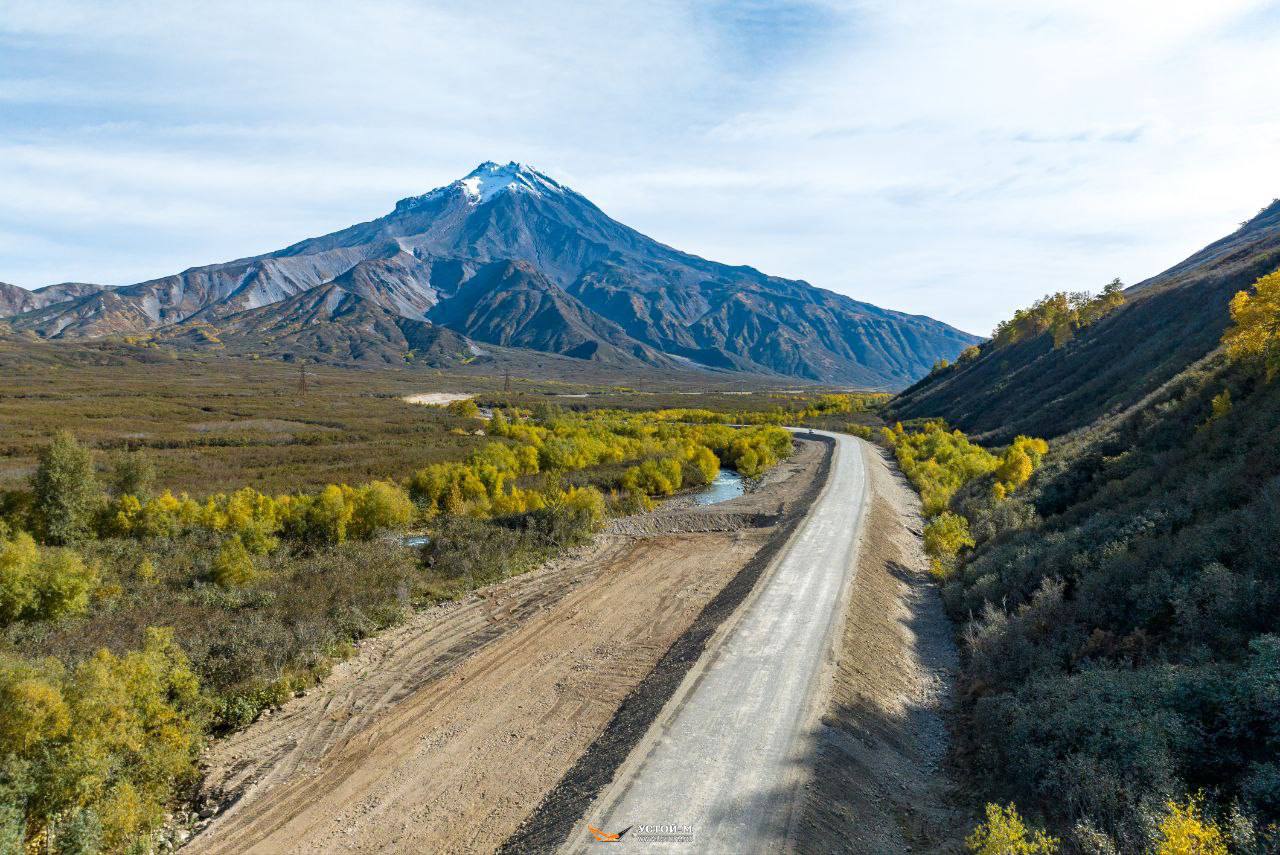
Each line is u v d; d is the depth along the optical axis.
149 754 15.05
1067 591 20.06
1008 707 14.33
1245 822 8.73
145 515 36.72
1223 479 20.58
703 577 32.25
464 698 19.95
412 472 60.91
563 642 24.19
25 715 13.48
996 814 10.45
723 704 17.09
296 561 32.91
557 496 44.69
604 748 16.09
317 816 14.46
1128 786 10.35
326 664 21.83
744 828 12.18
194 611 25.09
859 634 22.45
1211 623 13.95
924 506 48.88
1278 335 27.97
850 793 13.58
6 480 53.12
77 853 12.43
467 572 31.70
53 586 23.78
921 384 157.00
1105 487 28.72
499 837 13.56
